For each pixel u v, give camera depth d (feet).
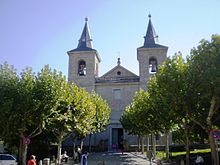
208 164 75.92
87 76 173.88
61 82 76.48
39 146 103.50
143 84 168.86
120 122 161.48
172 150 141.38
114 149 163.63
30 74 74.38
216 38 59.52
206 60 59.36
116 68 179.01
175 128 93.40
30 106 69.97
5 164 82.02
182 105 66.44
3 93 69.56
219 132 54.29
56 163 87.61
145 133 118.21
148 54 171.73
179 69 66.33
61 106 81.41
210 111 62.49
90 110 97.09
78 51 175.73
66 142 162.40
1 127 71.46
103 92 172.65
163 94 68.03
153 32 179.32
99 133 166.40
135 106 115.03
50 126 81.97
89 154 133.69
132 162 92.63
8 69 73.15
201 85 60.95
